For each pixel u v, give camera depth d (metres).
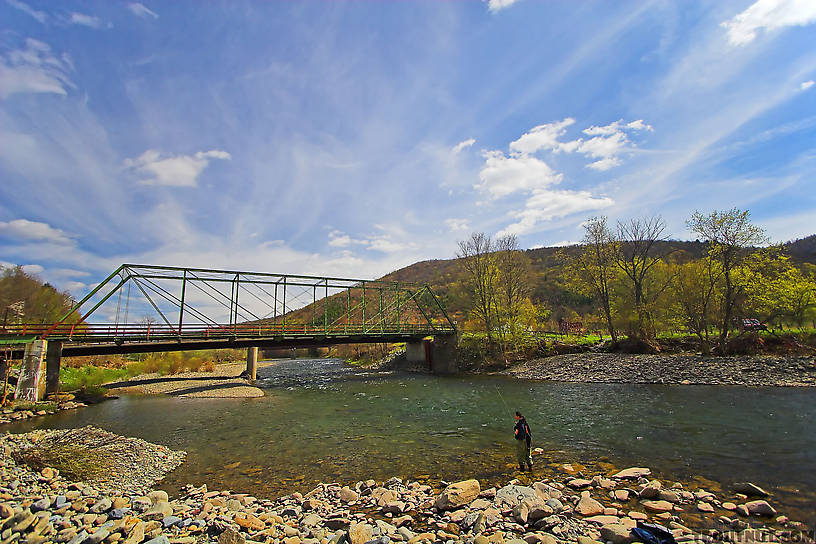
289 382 49.62
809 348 37.59
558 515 9.73
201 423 24.31
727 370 34.84
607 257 52.19
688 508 10.05
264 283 49.72
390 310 68.06
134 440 18.92
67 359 52.25
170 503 10.95
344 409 28.81
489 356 56.72
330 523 9.84
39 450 15.93
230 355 86.75
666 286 49.78
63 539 8.06
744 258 42.03
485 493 11.47
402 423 23.27
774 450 14.77
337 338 52.28
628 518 9.41
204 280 45.69
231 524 9.12
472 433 20.20
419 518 10.14
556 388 36.16
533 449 16.66
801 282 44.75
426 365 62.12
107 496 11.94
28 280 60.69
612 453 15.51
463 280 64.38
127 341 39.28
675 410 23.19
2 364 31.41
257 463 16.08
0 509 9.23
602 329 66.38
